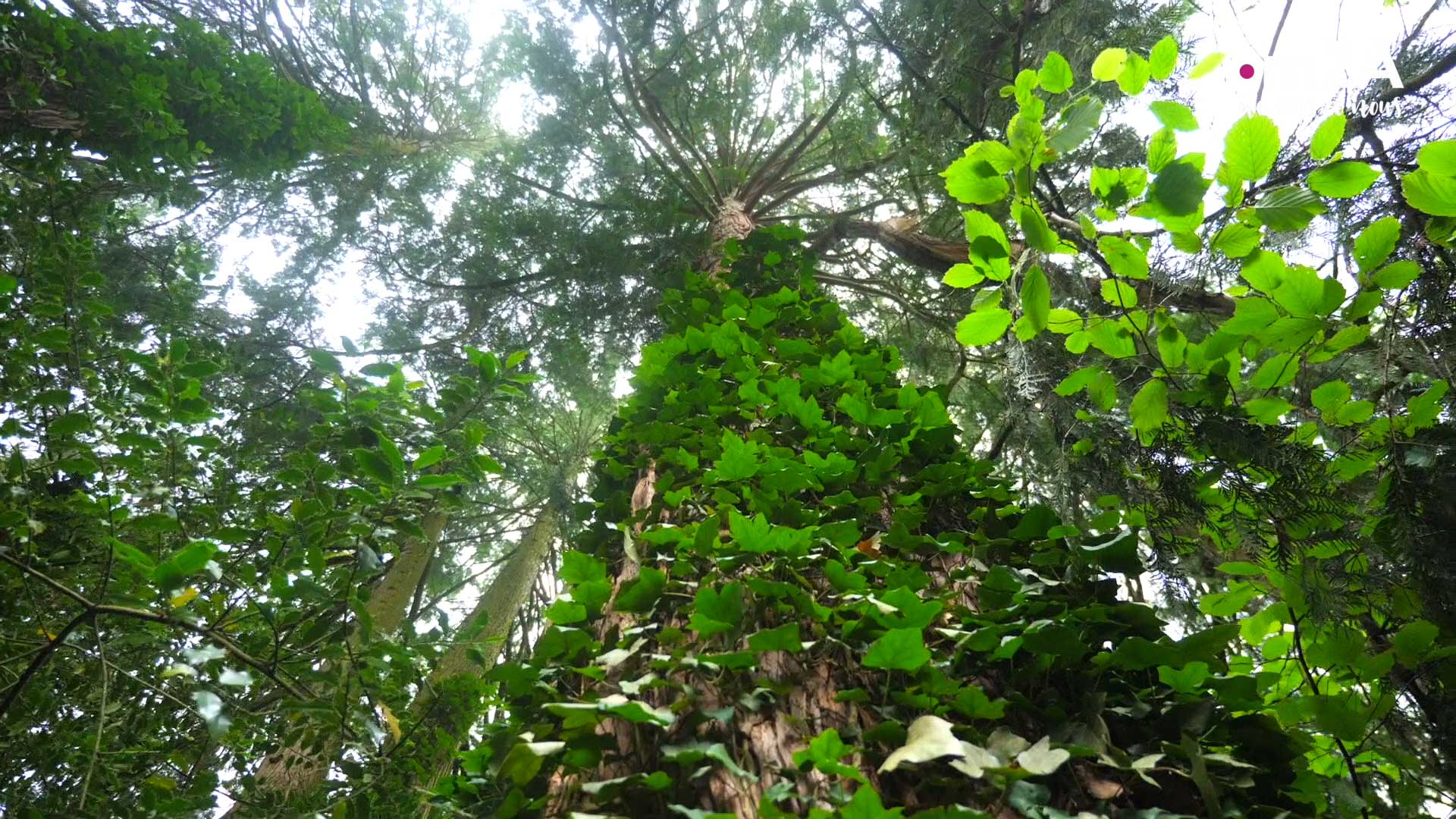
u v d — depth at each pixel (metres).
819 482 1.78
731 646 1.29
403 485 1.78
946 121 4.11
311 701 1.58
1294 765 1.27
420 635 2.14
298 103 5.48
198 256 5.46
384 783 1.90
